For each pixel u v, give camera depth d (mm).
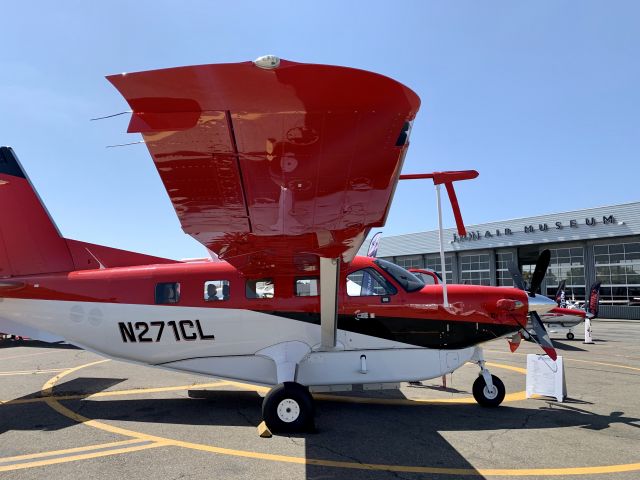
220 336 6188
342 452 4438
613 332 18844
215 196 3469
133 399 6867
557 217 27844
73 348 14031
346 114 2613
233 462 4180
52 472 3961
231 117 2609
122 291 6340
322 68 2279
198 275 6324
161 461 4215
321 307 5270
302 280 6266
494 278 31344
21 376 8836
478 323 6340
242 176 3195
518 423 5461
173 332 6223
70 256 6797
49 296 6434
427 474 3867
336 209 3672
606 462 4137
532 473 3887
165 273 6383
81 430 5254
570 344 14625
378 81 2396
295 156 2959
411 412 6027
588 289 26656
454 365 6340
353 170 3123
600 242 26344
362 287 6355
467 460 4195
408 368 6262
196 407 6379
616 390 7344
